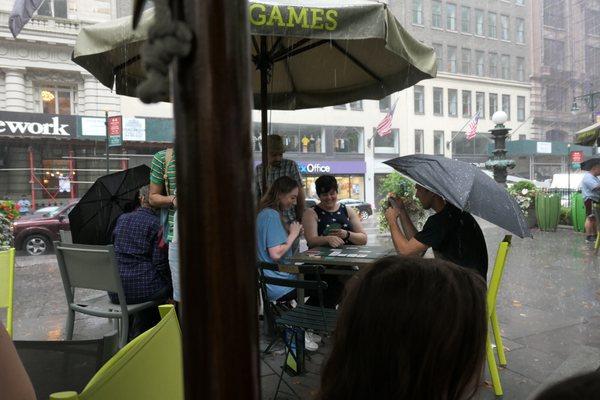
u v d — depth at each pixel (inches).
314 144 1208.8
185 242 20.1
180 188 20.0
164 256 138.3
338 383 35.3
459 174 120.3
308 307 130.6
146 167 182.1
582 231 475.2
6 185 857.5
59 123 836.0
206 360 20.1
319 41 172.9
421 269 36.2
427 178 119.5
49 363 58.1
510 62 1562.5
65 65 869.2
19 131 808.9
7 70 832.9
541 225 496.1
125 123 876.0
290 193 145.7
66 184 880.3
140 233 137.0
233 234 19.7
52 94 880.3
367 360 34.1
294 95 226.4
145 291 134.0
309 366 136.8
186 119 19.4
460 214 121.0
